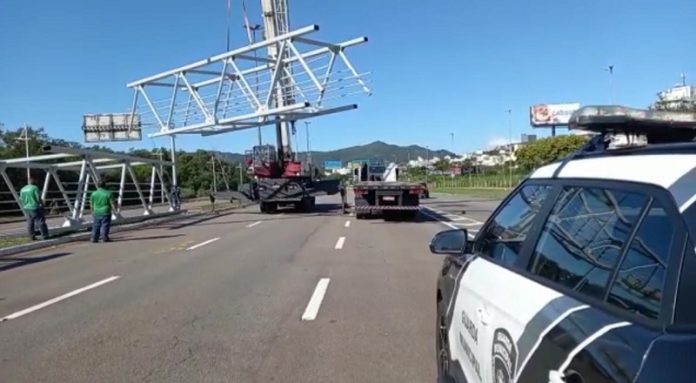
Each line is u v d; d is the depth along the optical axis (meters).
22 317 7.81
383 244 15.59
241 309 7.99
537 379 2.21
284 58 30.55
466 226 20.69
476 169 126.50
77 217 23.00
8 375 5.39
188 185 102.25
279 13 35.50
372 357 5.73
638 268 2.04
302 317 7.45
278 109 28.64
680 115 2.60
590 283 2.29
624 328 1.86
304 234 19.08
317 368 5.44
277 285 9.77
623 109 2.65
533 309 2.45
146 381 5.15
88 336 6.72
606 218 2.38
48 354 6.03
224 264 12.55
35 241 18.17
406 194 23.84
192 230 22.94
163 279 10.73
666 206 2.00
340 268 11.54
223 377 5.23
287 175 32.62
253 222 26.06
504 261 3.29
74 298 9.10
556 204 2.90
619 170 2.42
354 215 28.38
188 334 6.72
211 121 31.52
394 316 7.40
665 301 1.83
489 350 2.88
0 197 36.66
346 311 7.74
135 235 21.39
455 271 4.05
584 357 1.89
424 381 5.04
